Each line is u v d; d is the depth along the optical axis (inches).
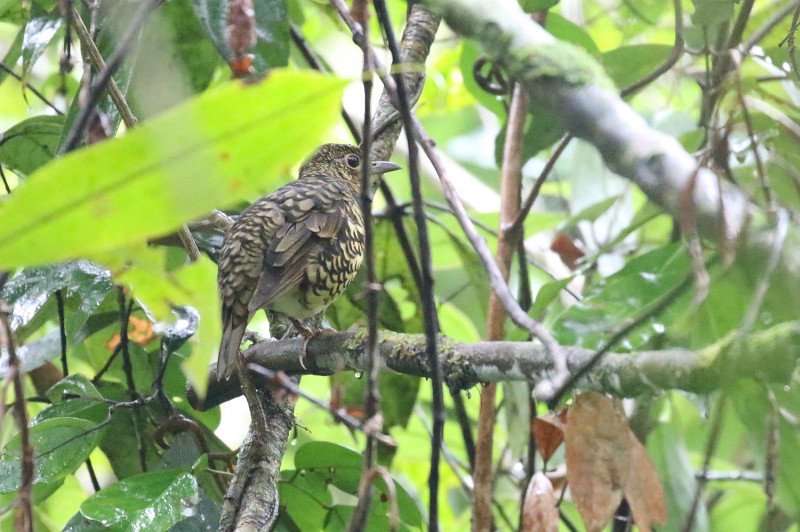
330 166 466.3
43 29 350.9
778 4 362.3
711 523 458.6
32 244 146.7
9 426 415.5
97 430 331.9
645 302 266.8
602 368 227.9
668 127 455.8
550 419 252.1
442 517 491.2
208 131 142.1
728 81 273.9
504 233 373.1
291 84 142.3
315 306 377.7
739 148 312.5
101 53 293.1
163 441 358.0
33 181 137.3
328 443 335.3
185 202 147.1
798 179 270.4
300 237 362.6
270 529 300.2
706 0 315.0
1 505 356.2
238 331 336.2
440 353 266.7
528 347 250.4
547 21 399.9
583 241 445.1
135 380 400.5
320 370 317.4
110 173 140.1
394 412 400.2
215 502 347.9
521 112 381.7
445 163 593.9
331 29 544.7
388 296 407.5
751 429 314.5
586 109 193.6
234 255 357.7
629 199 454.6
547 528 256.1
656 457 382.6
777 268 208.4
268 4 318.3
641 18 418.9
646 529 224.4
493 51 203.5
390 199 403.5
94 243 149.6
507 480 474.0
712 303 263.4
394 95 235.1
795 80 307.6
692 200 186.2
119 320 393.4
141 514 289.0
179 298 192.4
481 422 356.2
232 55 282.7
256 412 313.3
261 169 149.3
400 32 484.7
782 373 207.6
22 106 557.3
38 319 394.3
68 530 321.1
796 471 325.1
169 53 199.3
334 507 351.3
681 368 217.5
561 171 550.6
